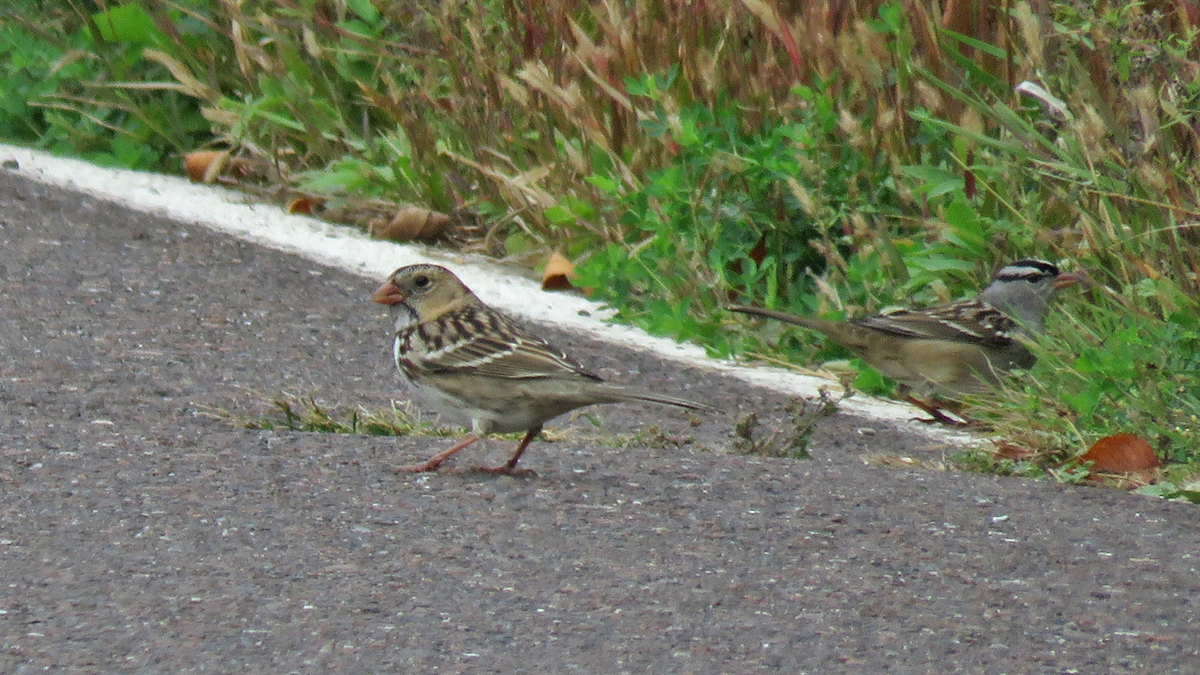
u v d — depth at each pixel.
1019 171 12.73
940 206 12.88
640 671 6.47
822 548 8.00
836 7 14.12
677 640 6.78
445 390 9.48
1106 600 7.39
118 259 14.12
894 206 13.87
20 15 18.80
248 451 9.47
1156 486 9.45
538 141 15.13
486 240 15.17
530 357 9.36
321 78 16.86
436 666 6.48
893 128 13.56
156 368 11.49
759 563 7.75
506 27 15.86
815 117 13.26
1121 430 10.38
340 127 16.75
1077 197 12.41
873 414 11.82
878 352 12.27
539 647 6.68
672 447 10.40
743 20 14.77
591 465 9.49
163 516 8.16
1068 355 11.41
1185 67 11.55
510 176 15.37
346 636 6.74
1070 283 12.04
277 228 15.46
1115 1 12.12
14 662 6.42
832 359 13.03
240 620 6.88
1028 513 8.73
